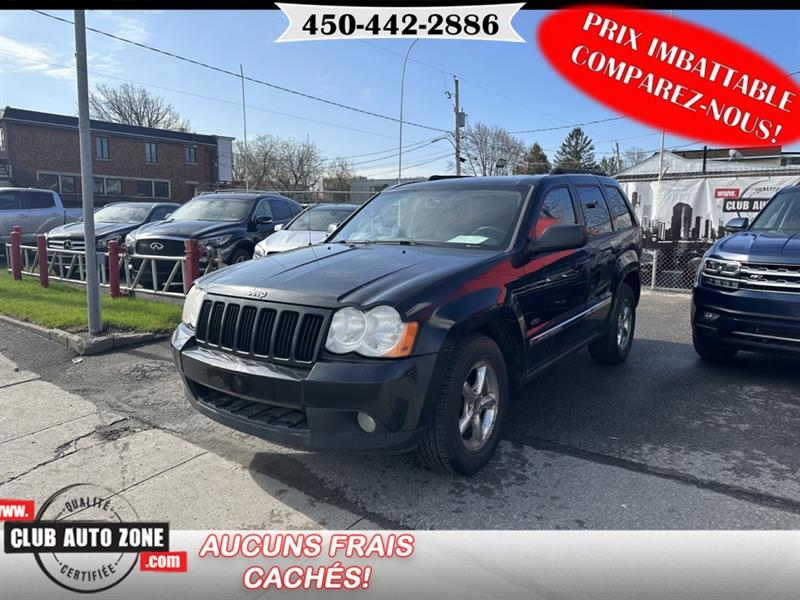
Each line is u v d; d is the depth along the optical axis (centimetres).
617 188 608
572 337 471
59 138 3847
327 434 296
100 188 4125
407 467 363
